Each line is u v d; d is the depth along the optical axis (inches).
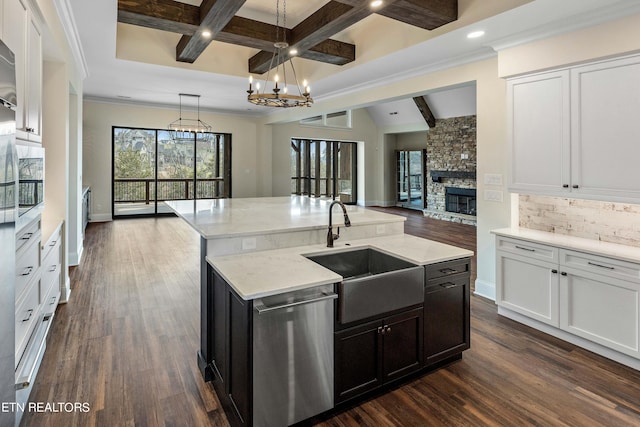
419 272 89.8
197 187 380.5
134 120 337.7
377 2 116.3
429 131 414.3
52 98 145.8
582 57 110.4
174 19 139.1
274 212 136.6
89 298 149.6
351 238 113.7
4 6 74.3
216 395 88.1
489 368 100.4
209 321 92.4
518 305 128.9
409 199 477.4
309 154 463.8
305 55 177.6
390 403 85.4
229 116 382.3
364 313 81.0
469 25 123.0
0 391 58.1
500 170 147.9
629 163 102.9
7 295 60.9
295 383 74.2
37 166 95.7
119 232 287.9
